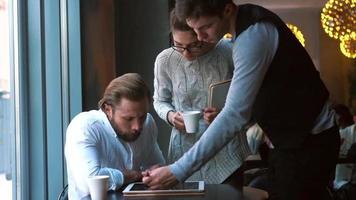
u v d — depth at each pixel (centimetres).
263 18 180
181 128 241
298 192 194
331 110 197
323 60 938
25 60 286
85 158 199
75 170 199
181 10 182
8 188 272
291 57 183
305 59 187
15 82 278
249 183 337
